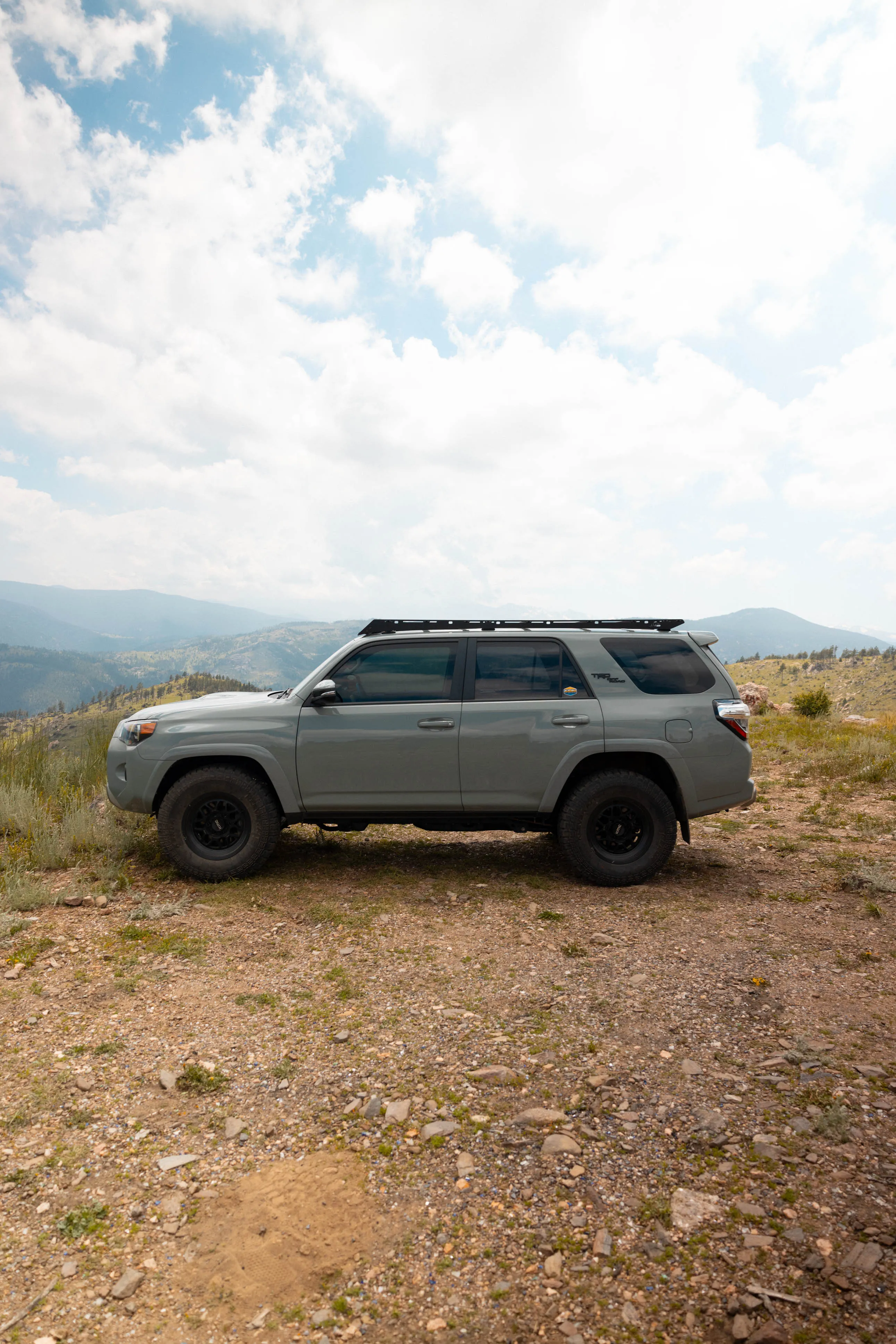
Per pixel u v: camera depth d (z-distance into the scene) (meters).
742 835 7.34
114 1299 2.04
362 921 5.00
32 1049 3.38
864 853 6.49
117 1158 2.64
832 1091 2.89
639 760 5.92
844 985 3.88
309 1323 1.96
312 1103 2.97
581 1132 2.71
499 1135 2.72
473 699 5.83
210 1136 2.78
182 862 5.81
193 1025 3.61
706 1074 3.08
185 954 4.46
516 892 5.62
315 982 4.10
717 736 5.73
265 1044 3.43
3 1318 1.97
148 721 5.92
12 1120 2.84
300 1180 2.52
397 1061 3.26
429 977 4.15
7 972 4.18
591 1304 1.96
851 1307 1.88
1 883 5.71
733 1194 2.34
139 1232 2.29
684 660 5.92
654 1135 2.68
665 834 5.69
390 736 5.73
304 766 5.76
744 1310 1.89
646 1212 2.29
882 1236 2.11
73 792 8.29
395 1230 2.28
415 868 6.23
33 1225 2.32
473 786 5.75
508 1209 2.35
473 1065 3.21
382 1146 2.68
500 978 4.13
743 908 5.19
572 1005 3.77
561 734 5.70
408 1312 1.98
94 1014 3.71
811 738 17.45
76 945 4.59
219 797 5.85
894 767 10.88
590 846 5.71
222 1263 2.17
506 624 6.07
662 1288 2.00
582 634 5.98
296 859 6.44
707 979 4.03
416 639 6.00
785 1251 2.09
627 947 4.54
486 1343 1.86
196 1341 1.91
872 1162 2.45
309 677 5.97
